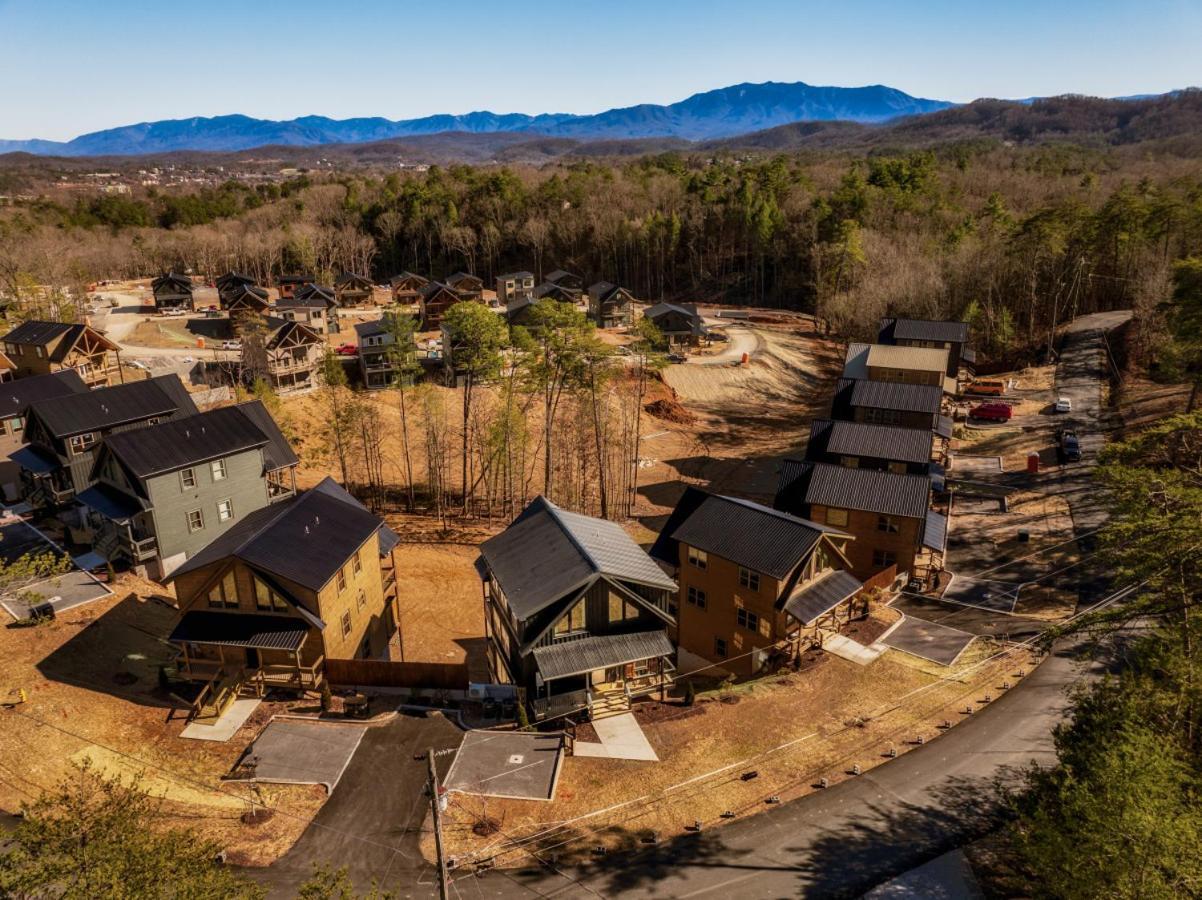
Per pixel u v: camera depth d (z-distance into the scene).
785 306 148.62
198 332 107.44
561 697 31.89
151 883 16.80
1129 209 99.88
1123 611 28.23
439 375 91.44
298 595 33.78
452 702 33.72
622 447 77.62
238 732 31.14
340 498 45.22
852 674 36.97
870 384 66.31
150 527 45.03
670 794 28.58
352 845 25.75
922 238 124.44
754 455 81.62
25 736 29.12
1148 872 18.81
